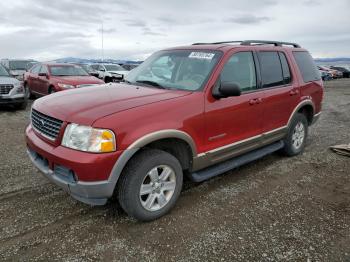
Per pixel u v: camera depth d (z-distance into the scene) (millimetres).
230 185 3949
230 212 3275
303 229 2979
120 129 2674
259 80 4105
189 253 2600
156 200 3072
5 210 3186
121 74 17812
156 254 2578
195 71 3604
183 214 3213
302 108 5168
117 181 2869
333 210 3365
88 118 2684
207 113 3322
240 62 3857
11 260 2455
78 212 3191
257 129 4086
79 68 11633
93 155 2602
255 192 3766
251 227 2996
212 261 2512
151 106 2936
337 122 8195
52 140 2871
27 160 4656
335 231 2959
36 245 2646
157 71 3975
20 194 3541
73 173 2701
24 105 9453
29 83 12062
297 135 5043
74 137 2680
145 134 2783
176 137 3039
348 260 2553
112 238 2775
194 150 3270
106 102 2973
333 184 4059
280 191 3811
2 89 8859
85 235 2809
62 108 2965
